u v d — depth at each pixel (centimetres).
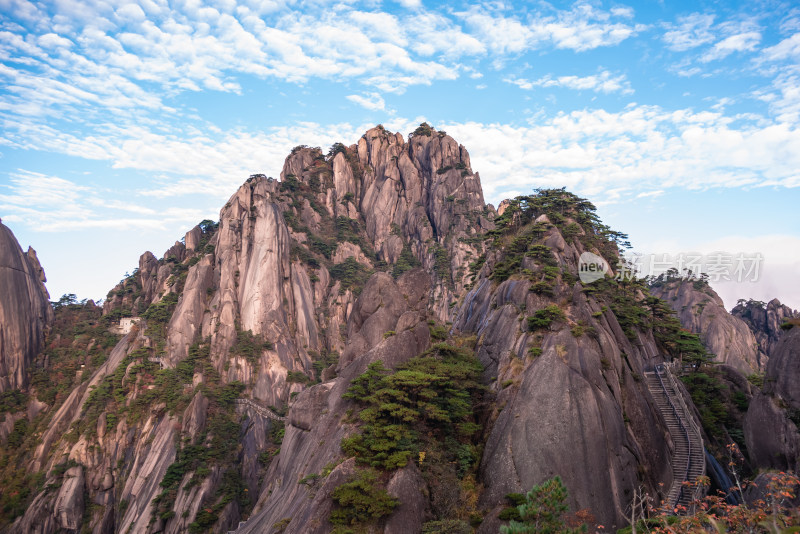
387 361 5312
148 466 10469
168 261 16275
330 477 4044
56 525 10319
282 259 15125
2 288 13162
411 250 19388
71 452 11219
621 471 4159
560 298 5553
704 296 14462
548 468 4106
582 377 4500
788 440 4019
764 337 15562
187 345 13125
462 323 7250
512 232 8319
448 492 4144
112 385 12156
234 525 9356
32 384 13050
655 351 6550
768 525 1945
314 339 14875
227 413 11612
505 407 4688
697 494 4088
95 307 16488
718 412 6066
